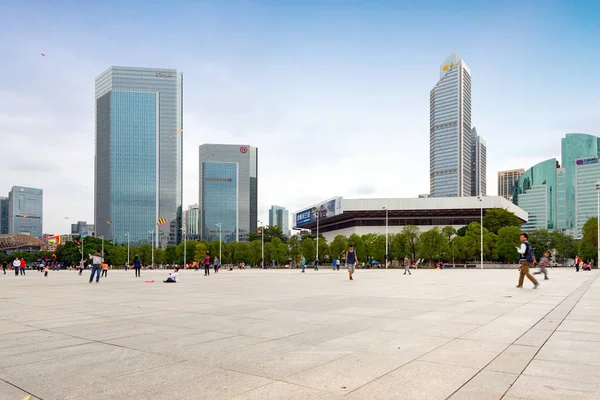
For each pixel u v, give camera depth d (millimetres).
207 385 4719
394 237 91750
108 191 194625
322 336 7352
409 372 5117
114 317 10016
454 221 122000
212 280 30047
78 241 142750
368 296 14992
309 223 149750
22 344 6938
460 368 5270
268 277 35375
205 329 8180
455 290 17734
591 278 29984
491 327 8086
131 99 198000
